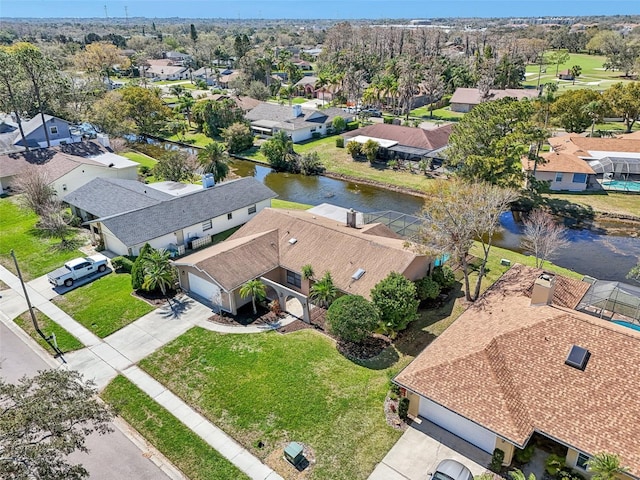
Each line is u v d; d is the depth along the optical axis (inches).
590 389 761.6
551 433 730.2
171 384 985.5
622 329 865.5
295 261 1315.2
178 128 3533.5
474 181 1683.1
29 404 593.0
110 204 1763.0
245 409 914.1
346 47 7111.2
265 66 5374.0
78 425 874.8
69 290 1376.7
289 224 1449.3
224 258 1274.6
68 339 1144.8
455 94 4296.3
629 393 738.2
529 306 971.3
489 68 4608.8
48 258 1573.6
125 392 967.0
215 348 1091.3
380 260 1224.8
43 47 6146.7
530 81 5329.7
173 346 1105.4
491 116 1950.1
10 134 2659.9
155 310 1258.6
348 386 964.6
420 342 1112.2
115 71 6540.4
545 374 804.0
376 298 1089.4
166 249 1585.9
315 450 820.0
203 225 1707.7
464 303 1282.0
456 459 792.9
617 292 1105.4
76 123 3132.4
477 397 786.2
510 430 731.4
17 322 1223.5
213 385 978.1
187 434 863.1
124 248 1534.2
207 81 6028.5
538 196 2161.7
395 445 824.3
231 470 788.0
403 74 4097.0
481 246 1700.3
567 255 1695.4
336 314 1058.1
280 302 1238.3
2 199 2107.5
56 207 1817.2
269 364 1032.2
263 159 2950.3
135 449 837.8
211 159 2292.1
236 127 3100.4
